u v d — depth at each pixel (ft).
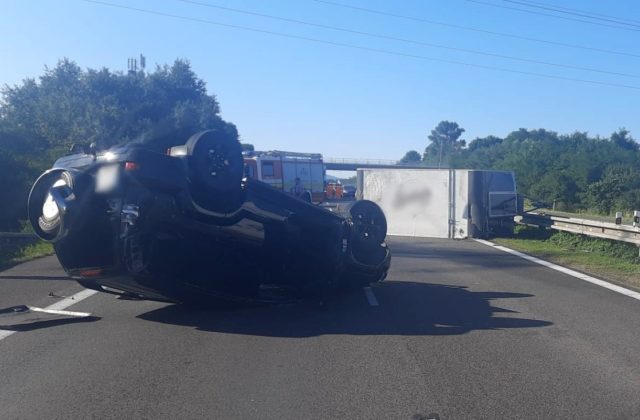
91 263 31.99
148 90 198.80
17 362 26.61
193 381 24.22
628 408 21.31
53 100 158.10
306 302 38.93
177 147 32.96
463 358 27.02
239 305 37.91
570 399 22.13
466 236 82.74
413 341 29.89
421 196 85.10
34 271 51.19
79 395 22.72
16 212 86.17
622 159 193.36
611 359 26.89
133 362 26.63
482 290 43.75
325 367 25.88
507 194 86.58
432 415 20.63
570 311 36.63
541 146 212.84
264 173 113.50
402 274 51.06
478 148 317.42
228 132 33.50
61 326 32.99
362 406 21.53
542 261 60.03
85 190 31.09
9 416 20.79
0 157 87.97
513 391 22.91
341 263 38.70
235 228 34.99
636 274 51.75
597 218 115.14
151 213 31.24
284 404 21.79
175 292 33.86
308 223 37.81
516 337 30.58
